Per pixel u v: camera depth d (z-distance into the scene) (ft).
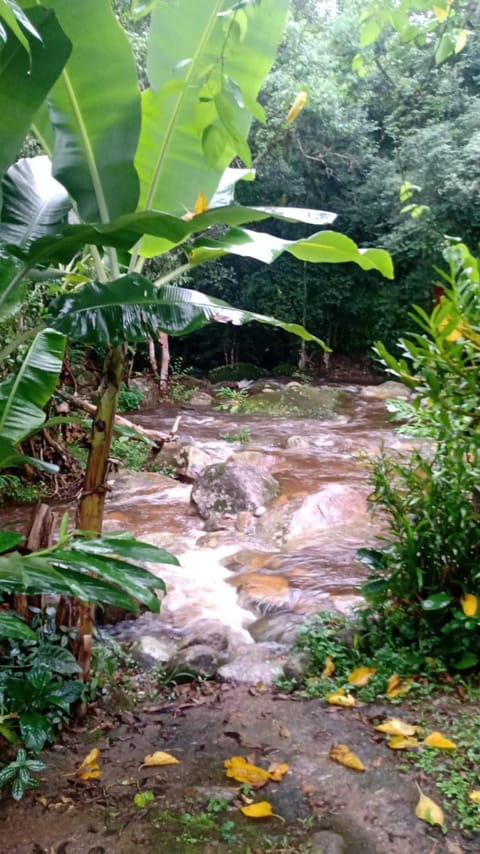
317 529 19.13
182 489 23.62
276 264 57.41
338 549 17.15
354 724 9.21
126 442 28.43
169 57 8.94
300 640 11.64
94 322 7.16
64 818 7.39
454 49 11.87
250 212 7.35
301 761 8.38
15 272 8.13
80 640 9.59
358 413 39.81
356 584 14.43
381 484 11.46
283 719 9.42
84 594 6.43
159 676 10.86
